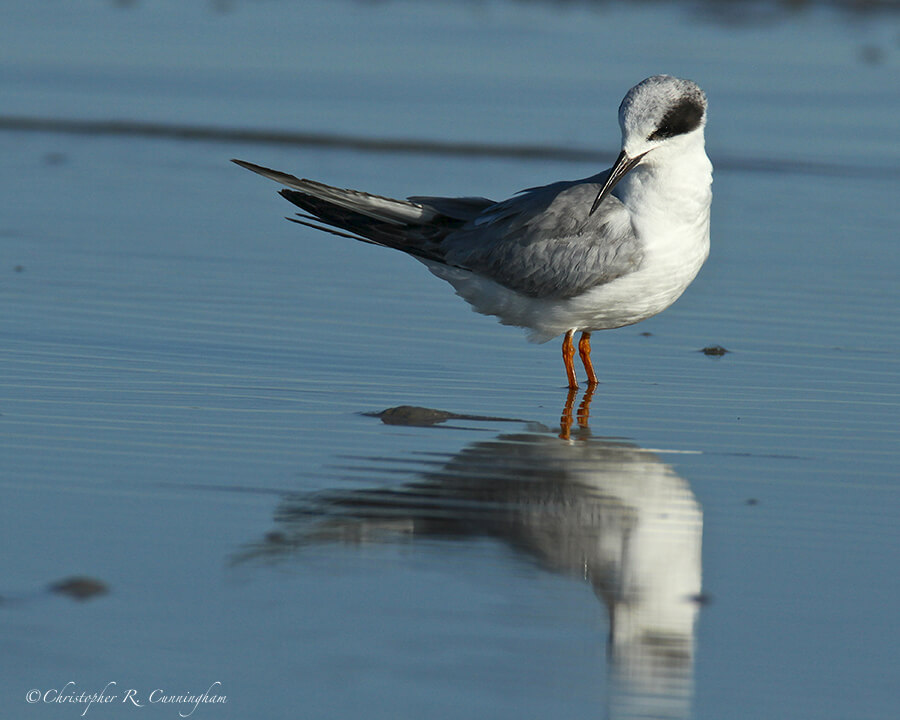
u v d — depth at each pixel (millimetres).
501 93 25938
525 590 8570
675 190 12430
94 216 18547
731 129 23578
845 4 35938
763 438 11672
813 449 11391
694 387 13164
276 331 14469
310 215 13523
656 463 11000
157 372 13008
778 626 8195
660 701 7316
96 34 30391
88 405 11969
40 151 21891
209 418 11781
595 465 10922
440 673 7516
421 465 10797
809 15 34844
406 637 7902
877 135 23484
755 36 32062
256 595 8375
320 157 21641
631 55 29547
